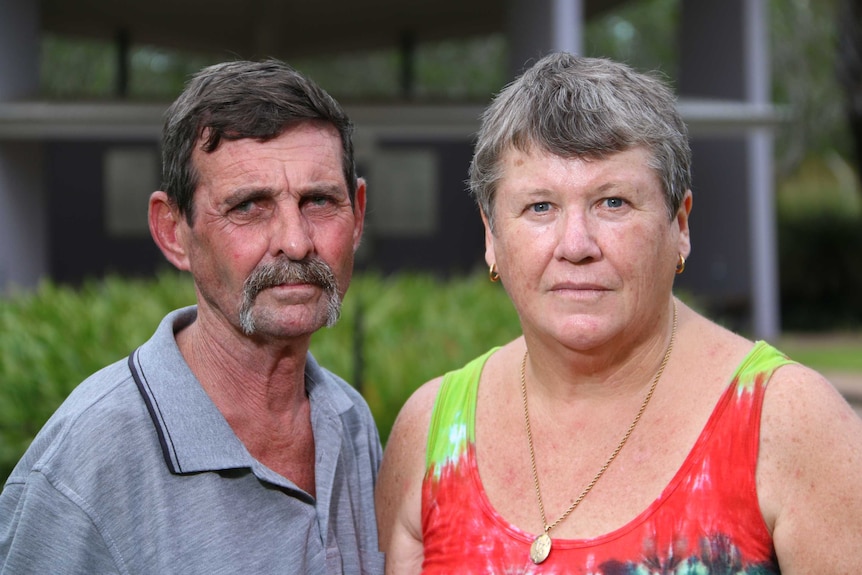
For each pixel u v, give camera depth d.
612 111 1.86
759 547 1.82
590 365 1.99
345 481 2.21
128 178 14.79
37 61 12.60
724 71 13.98
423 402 2.26
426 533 2.13
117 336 5.53
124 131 10.65
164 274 9.11
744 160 13.74
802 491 1.79
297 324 2.00
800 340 16.53
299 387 2.17
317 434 2.17
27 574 1.87
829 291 18.78
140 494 1.94
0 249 11.80
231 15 15.91
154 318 6.00
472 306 7.41
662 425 1.95
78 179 14.70
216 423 2.00
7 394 4.70
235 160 1.97
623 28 25.62
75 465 1.90
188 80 2.12
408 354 5.33
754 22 13.46
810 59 23.08
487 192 2.02
